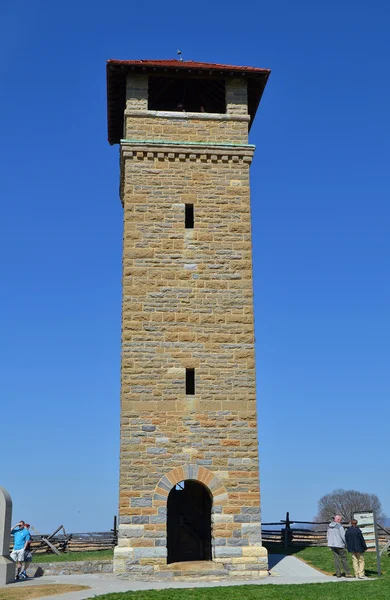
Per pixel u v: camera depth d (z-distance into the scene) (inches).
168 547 999.6
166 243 1007.6
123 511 894.4
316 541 1241.4
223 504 912.9
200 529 1012.5
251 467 932.0
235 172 1051.3
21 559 938.1
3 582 807.7
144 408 935.0
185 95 1177.4
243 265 1011.9
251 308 995.3
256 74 1088.2
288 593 706.2
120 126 1235.2
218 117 1071.6
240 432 943.0
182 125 1063.0
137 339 961.5
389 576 885.8
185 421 936.9
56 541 1273.4
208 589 739.4
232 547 898.1
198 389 952.3
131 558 877.8
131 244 1000.2
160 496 905.5
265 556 896.3
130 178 1027.3
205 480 918.4
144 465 914.7
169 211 1021.2
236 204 1037.2
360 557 868.0
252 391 960.9
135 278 986.7
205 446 931.3
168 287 989.2
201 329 977.5
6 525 848.3
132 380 944.3
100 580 857.5
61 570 989.2
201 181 1040.2
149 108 1163.3
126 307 972.6
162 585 799.7
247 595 695.7
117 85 1113.4
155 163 1039.6
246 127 1074.1
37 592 728.3
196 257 1007.0
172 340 967.0
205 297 992.2
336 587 746.8
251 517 912.9
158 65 1057.5
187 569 879.1
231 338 979.3
